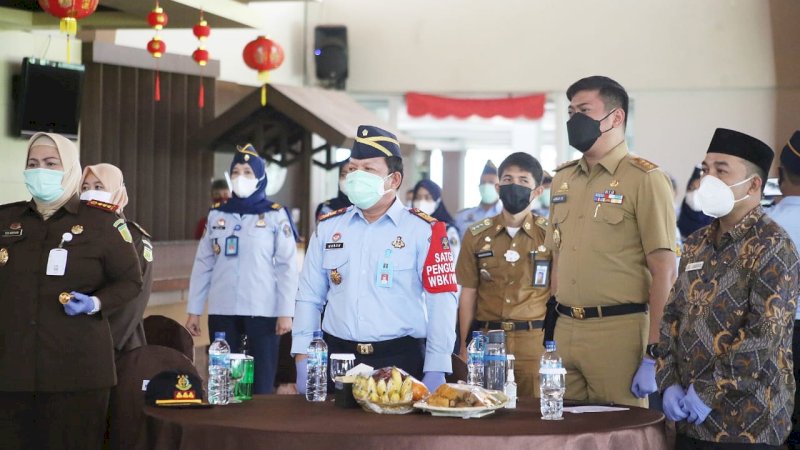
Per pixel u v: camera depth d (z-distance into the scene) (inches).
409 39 557.3
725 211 146.6
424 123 563.2
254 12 356.2
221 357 158.7
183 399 149.1
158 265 327.0
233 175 267.3
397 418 138.1
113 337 197.2
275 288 267.0
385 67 558.9
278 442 125.7
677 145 537.0
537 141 554.3
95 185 221.1
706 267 148.8
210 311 268.5
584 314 172.1
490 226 223.0
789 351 143.0
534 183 217.9
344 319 161.5
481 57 552.1
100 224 175.5
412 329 161.6
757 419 141.1
